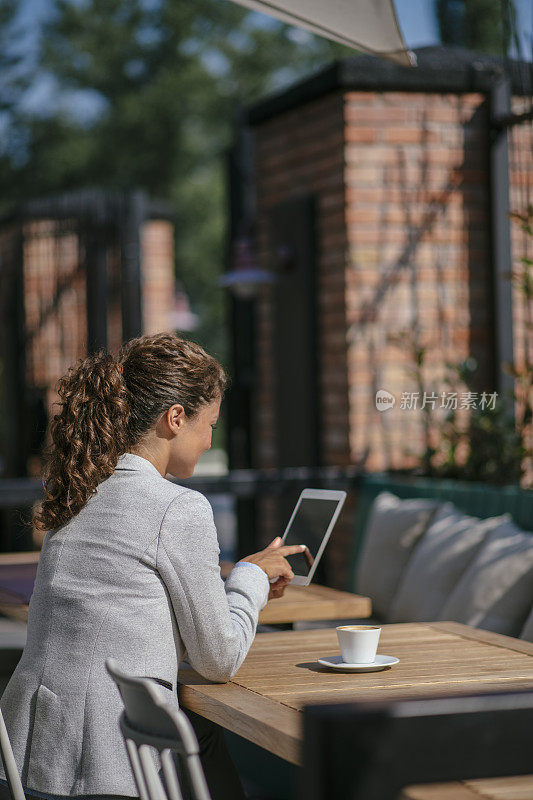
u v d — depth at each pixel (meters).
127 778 2.03
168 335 2.42
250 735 1.94
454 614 3.95
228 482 5.55
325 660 2.40
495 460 5.25
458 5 19.62
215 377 2.39
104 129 24.44
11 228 10.28
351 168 5.85
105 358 2.36
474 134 5.97
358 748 1.15
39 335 10.09
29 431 9.74
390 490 5.30
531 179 5.65
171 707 1.56
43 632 2.16
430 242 5.93
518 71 5.40
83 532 2.21
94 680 2.08
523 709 1.21
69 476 2.23
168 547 2.17
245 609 2.33
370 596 4.80
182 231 25.41
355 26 3.92
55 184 23.94
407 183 5.91
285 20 4.04
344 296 5.88
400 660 2.46
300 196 6.30
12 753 2.03
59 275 9.77
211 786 2.48
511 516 4.30
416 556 4.50
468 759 1.18
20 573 3.91
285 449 6.51
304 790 1.18
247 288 6.47
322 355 6.12
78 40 24.53
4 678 3.63
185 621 2.18
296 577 2.82
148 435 2.32
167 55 25.02
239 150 6.85
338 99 5.90
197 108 24.86
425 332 5.91
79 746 2.05
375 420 5.86
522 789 1.33
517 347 5.83
